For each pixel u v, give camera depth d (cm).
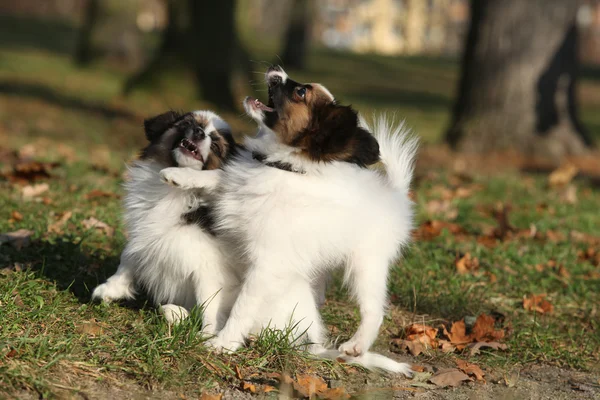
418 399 495
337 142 511
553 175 1252
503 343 615
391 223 562
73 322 507
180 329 505
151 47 3722
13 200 808
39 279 571
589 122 2786
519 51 1557
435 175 1236
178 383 460
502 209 987
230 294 538
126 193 567
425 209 984
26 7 5412
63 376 441
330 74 3600
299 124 516
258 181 516
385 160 596
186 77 2081
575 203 1120
